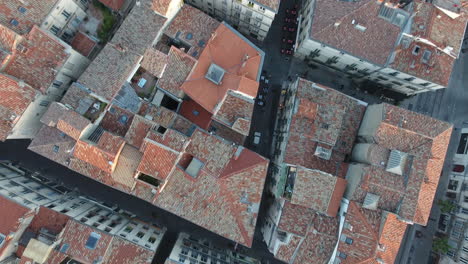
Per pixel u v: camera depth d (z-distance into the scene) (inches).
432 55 1953.7
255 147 2372.0
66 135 1808.6
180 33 1947.6
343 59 2126.0
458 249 2233.0
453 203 2367.1
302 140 1921.8
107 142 1772.9
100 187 2333.9
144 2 1809.8
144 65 1846.7
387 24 1919.3
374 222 1818.4
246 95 1847.9
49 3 1724.9
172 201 1861.5
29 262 1720.0
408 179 1801.2
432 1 2005.4
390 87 2364.7
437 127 1847.9
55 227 1854.1
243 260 2266.2
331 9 1926.7
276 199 2097.7
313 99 1979.6
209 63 1889.8
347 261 1827.0
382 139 1838.1
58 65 1743.4
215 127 2063.2
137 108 1897.1
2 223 1728.6
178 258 1900.8
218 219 1851.6
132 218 2272.4
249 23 2212.1
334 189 1815.9
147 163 1788.9
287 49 2405.3
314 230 1866.4
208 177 1823.3
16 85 1664.6
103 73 1795.0
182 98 2003.0
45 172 2298.2
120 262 1815.9
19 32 1689.2
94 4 2005.4
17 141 2297.0
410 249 2458.2
